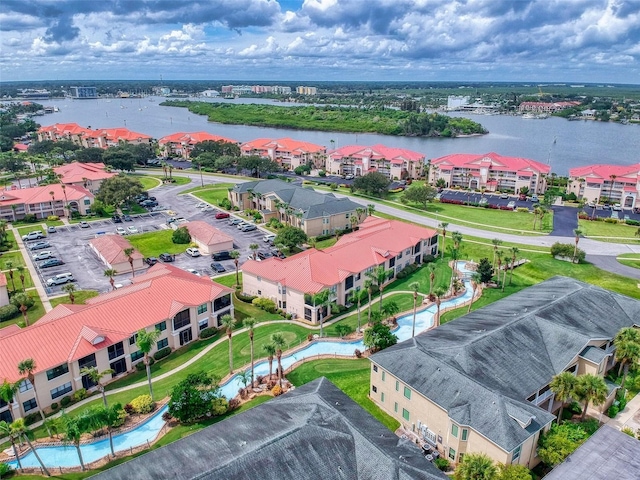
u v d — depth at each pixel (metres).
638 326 68.31
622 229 132.00
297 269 87.50
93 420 49.28
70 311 71.12
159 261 110.56
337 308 84.94
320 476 42.22
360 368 68.31
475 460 42.69
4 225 122.44
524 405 49.47
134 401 60.06
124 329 69.12
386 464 42.50
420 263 109.06
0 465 49.19
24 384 59.34
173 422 57.12
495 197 172.38
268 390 62.91
